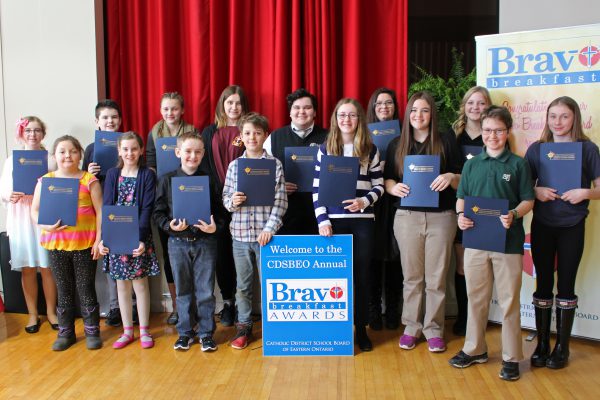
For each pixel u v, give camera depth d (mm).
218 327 3471
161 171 3350
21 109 3932
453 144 3021
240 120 3143
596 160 2723
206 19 3758
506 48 3199
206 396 2506
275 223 2969
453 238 2986
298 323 2982
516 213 2592
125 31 3961
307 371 2775
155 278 3783
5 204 3607
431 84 3492
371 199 2945
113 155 3404
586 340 3203
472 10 3805
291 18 3717
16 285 3775
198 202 2945
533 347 3104
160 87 3865
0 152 3980
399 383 2619
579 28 2998
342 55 3787
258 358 2955
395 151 3061
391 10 3713
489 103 3119
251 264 3090
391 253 3240
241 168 2891
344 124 2941
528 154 2861
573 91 3049
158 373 2770
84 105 3861
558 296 2809
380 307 3461
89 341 3117
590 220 3043
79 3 3799
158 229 3566
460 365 2783
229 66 3818
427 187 2881
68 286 3143
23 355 3039
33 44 3873
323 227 2924
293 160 3168
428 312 3023
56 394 2545
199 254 3037
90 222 3162
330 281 2955
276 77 3701
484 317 2775
